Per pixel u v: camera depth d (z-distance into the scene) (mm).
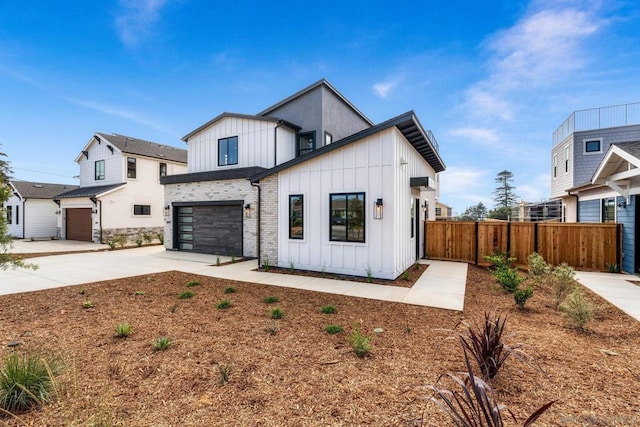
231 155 13539
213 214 13234
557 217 21188
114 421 2377
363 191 7973
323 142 13047
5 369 2777
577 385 2840
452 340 3965
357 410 2516
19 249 14938
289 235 9273
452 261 10648
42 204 22016
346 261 8258
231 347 3791
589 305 4410
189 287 7168
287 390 2832
